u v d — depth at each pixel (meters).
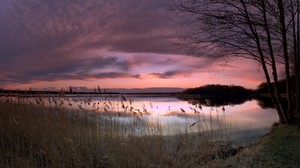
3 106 11.39
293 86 19.50
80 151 9.80
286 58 14.55
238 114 28.17
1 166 8.59
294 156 9.38
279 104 14.48
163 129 12.63
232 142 12.65
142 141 10.52
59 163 8.93
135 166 9.28
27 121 10.68
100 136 10.20
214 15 14.95
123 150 9.70
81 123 10.93
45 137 9.72
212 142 11.80
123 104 11.60
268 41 14.52
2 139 9.61
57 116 11.04
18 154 9.38
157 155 10.08
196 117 16.38
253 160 9.44
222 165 9.43
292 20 15.80
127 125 11.30
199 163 9.94
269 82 14.83
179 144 11.20
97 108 11.73
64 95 12.02
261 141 11.91
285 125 13.75
